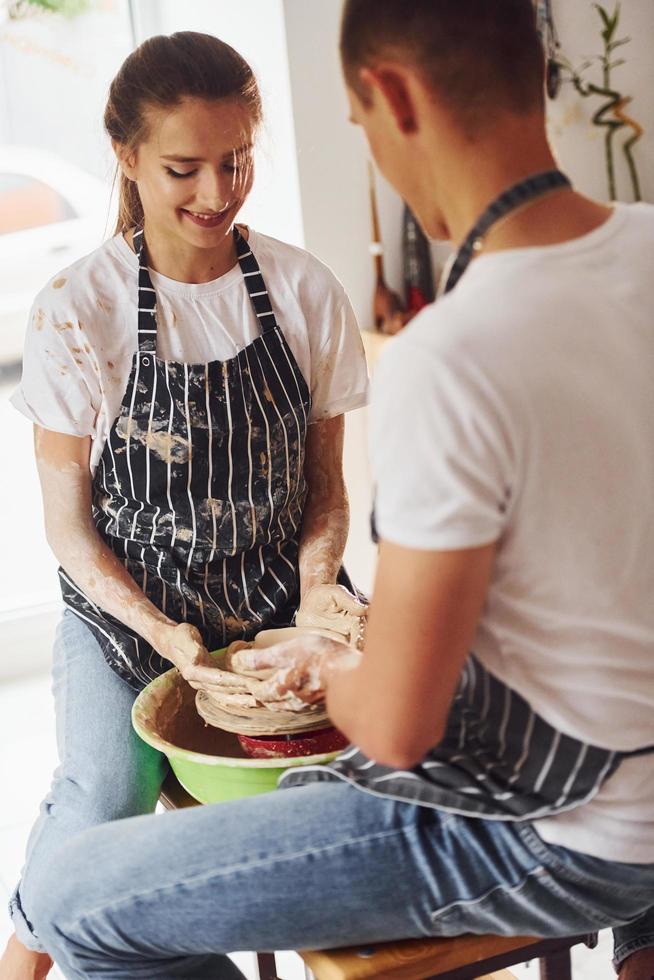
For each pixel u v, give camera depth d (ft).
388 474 3.23
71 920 3.98
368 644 3.43
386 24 3.30
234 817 3.93
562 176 3.49
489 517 3.20
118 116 5.21
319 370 5.98
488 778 3.68
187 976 4.19
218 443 5.59
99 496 5.79
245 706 4.78
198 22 10.21
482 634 3.60
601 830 3.62
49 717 9.95
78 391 5.56
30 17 10.25
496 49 3.29
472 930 3.89
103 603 5.60
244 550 5.77
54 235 11.03
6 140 10.61
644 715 3.58
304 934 3.85
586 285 3.32
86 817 5.05
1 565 11.68
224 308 5.68
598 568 3.39
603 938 6.84
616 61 10.38
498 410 3.14
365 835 3.77
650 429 3.39
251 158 5.35
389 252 10.27
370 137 3.58
